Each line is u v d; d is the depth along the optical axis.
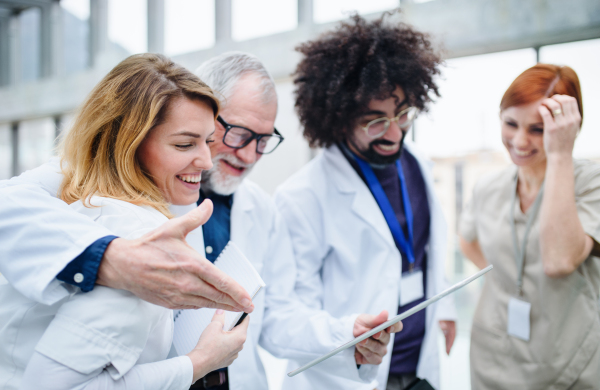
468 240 1.49
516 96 1.16
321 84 1.42
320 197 1.42
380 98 1.27
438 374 1.38
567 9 2.93
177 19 5.25
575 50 3.07
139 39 5.53
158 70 0.72
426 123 3.13
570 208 1.05
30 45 6.59
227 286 0.60
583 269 1.15
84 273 0.57
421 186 1.57
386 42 1.35
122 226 0.64
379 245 1.38
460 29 3.34
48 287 0.57
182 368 0.66
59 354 0.54
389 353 1.30
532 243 1.20
